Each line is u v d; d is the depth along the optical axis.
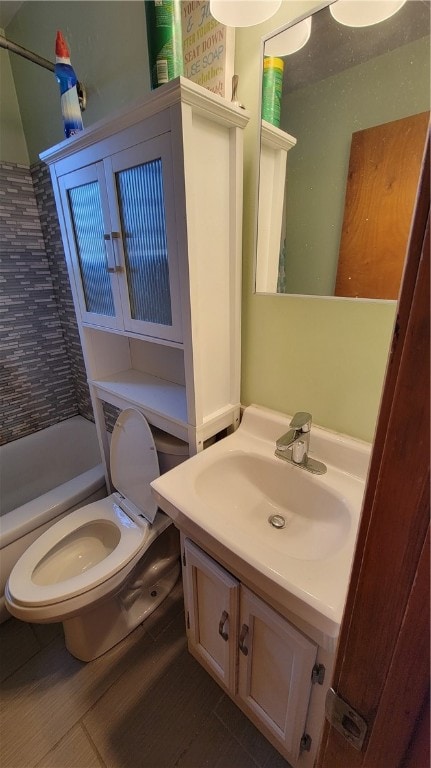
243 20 0.77
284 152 0.87
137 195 0.94
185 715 1.08
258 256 1.00
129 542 1.19
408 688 0.30
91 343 1.41
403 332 0.25
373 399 0.91
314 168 0.83
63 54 1.04
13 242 1.84
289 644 0.74
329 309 0.91
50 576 1.24
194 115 0.77
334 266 0.87
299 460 0.96
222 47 0.87
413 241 0.24
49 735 1.04
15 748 1.02
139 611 1.36
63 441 2.18
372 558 0.31
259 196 0.94
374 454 0.29
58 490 1.53
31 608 1.00
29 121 1.70
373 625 0.32
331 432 0.99
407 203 0.73
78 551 1.33
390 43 0.68
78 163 1.06
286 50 0.80
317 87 0.78
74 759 0.99
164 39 0.80
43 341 2.08
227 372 1.11
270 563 0.66
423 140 0.68
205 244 0.89
